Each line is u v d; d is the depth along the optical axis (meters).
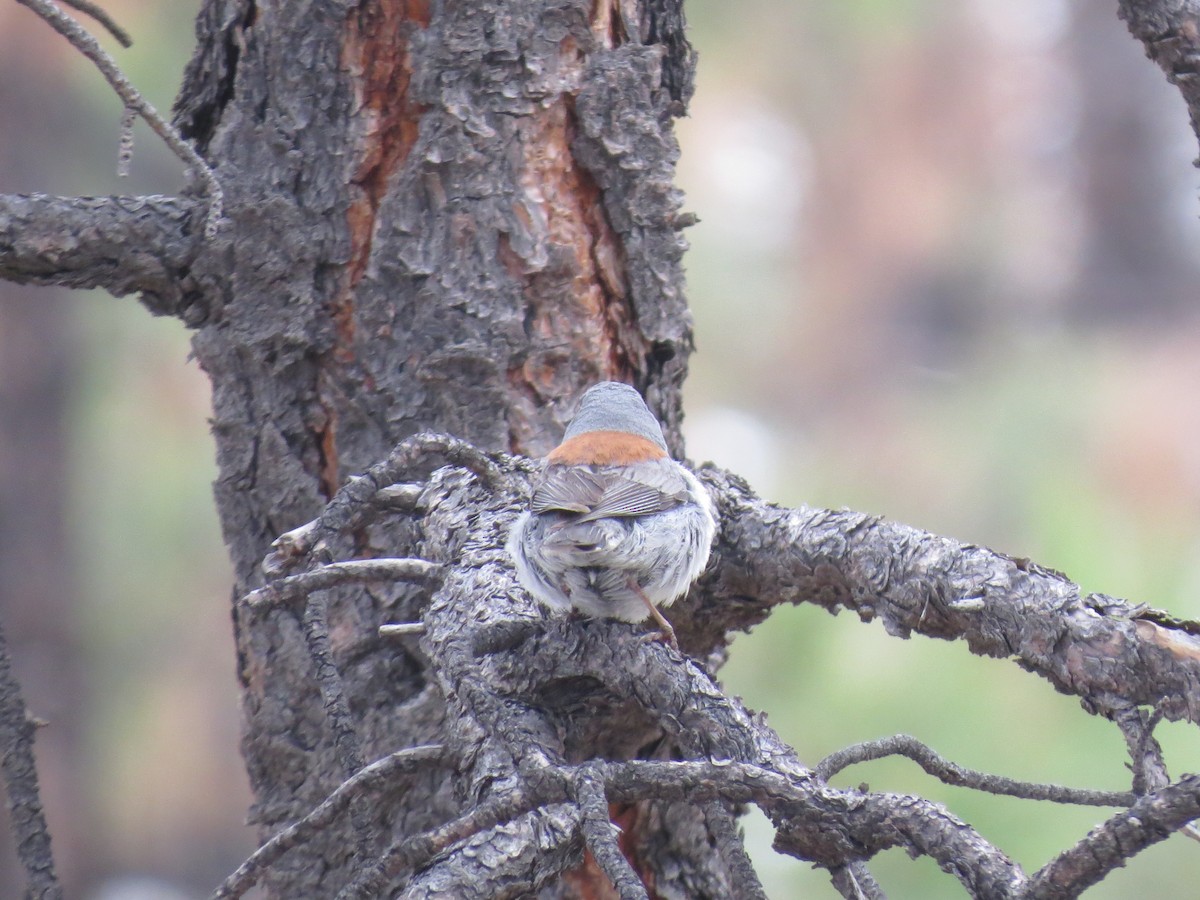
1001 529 15.12
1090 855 4.03
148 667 20.77
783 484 17.42
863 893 5.16
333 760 7.31
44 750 20.11
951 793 11.76
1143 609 5.03
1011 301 19.03
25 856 5.80
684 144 19.73
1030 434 15.41
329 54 7.50
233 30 7.70
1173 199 19.08
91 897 20.36
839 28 19.33
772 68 19.48
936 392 18.44
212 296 7.46
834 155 19.66
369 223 7.52
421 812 7.13
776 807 4.62
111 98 18.89
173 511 20.31
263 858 5.29
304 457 7.56
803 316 19.34
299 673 7.38
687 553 6.50
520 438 7.46
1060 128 19.53
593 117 7.58
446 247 7.46
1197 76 6.15
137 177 19.64
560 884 7.09
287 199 7.44
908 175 19.39
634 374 7.83
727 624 7.17
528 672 5.93
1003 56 19.56
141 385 20.25
